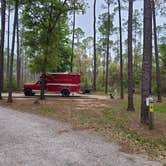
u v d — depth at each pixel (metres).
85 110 23.03
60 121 17.38
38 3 28.70
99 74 77.81
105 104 28.39
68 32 32.25
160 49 53.94
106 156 9.71
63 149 10.48
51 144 11.23
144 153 10.40
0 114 19.80
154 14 33.28
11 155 9.52
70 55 49.41
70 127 15.26
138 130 14.63
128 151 10.55
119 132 14.07
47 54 29.80
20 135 12.81
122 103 29.67
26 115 19.72
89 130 14.50
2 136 12.53
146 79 16.00
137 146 11.38
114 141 12.12
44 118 18.50
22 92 45.34
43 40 29.64
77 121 17.39
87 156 9.64
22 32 29.84
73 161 9.02
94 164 8.77
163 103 31.95
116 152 10.31
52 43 30.08
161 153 10.53
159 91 33.78
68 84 38.34
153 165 8.96
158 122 17.27
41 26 29.47
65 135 13.08
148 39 15.99
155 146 11.52
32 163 8.70
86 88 49.84
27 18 29.09
